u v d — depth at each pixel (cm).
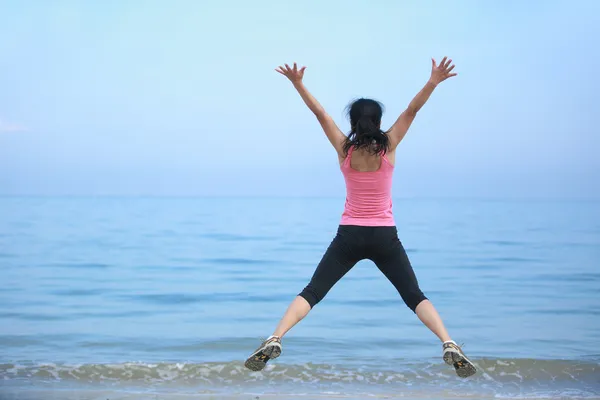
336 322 1257
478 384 830
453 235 3516
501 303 1490
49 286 1691
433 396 777
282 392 790
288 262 2262
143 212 7025
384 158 534
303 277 1908
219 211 7619
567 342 1102
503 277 1912
